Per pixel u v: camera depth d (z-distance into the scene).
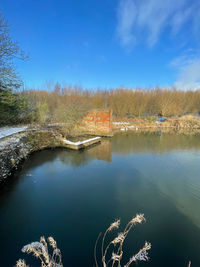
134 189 5.54
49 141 10.84
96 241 3.22
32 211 4.25
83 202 4.71
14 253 2.95
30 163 7.89
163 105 28.06
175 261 2.86
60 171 7.05
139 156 9.38
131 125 23.61
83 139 12.92
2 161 5.65
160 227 3.71
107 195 5.12
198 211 4.35
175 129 21.70
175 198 4.98
